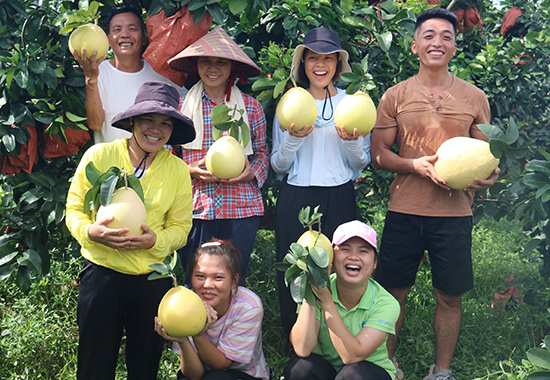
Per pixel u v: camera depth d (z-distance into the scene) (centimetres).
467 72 537
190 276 318
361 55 461
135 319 319
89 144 398
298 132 364
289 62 417
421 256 400
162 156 324
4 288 498
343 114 361
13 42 407
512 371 400
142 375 326
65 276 494
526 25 687
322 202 384
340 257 321
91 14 363
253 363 325
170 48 391
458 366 418
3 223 389
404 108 387
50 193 393
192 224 369
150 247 300
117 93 388
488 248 665
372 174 529
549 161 348
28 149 376
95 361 317
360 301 329
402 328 459
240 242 382
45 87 387
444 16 376
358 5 452
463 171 356
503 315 484
